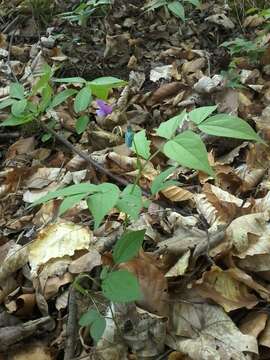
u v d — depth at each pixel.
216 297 0.34
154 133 0.55
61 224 0.41
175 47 0.72
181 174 0.49
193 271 0.36
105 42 0.74
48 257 0.39
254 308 0.34
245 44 0.65
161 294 0.34
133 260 0.35
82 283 0.37
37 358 0.34
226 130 0.28
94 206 0.27
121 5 0.80
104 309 0.34
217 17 0.75
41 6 0.81
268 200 0.40
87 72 0.68
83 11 0.70
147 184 0.49
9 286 0.40
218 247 0.36
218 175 0.47
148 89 0.65
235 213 0.40
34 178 0.52
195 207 0.44
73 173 0.51
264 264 0.35
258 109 0.57
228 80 0.60
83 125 0.50
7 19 0.83
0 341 0.34
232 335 0.32
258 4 0.78
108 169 0.52
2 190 0.52
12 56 0.74
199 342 0.32
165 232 0.41
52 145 0.58
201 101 0.60
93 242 0.40
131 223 0.41
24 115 0.50
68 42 0.73
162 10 0.79
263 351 0.32
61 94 0.50
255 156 0.49
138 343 0.33
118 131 0.57
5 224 0.48
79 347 0.34
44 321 0.36
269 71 0.64
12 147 0.57
